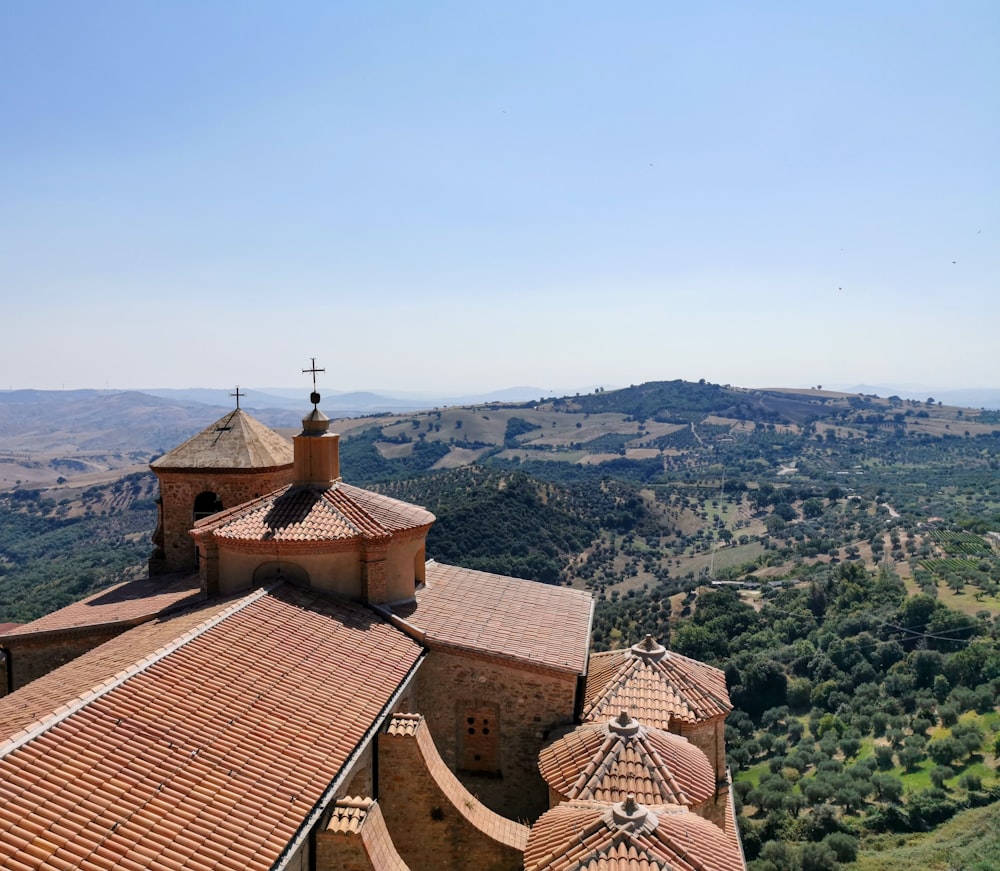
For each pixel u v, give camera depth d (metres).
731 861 14.15
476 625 22.97
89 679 16.36
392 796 17.61
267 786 13.90
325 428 24.53
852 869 47.97
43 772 12.26
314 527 22.25
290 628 19.55
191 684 15.83
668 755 17.33
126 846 11.53
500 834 17.78
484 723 21.70
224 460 28.62
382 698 18.08
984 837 49.09
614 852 13.49
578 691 22.62
